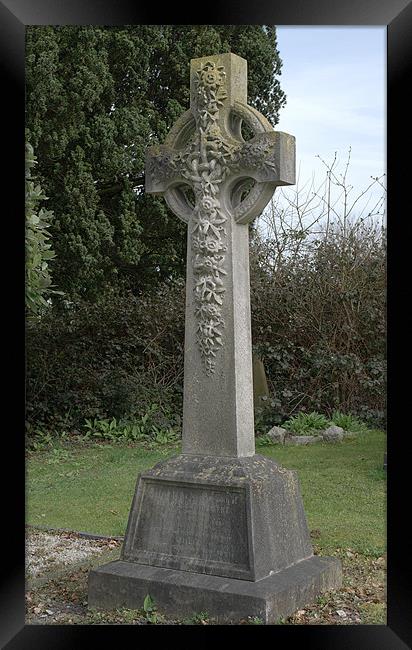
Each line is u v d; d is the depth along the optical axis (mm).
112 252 12883
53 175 11805
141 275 13852
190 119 5152
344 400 11812
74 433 11570
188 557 4641
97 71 11695
